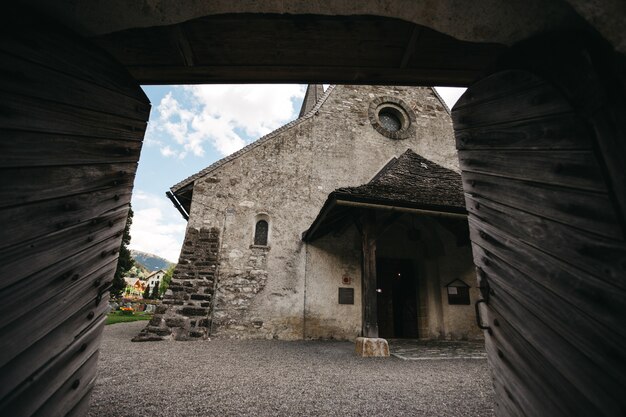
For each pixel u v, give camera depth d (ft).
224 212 28.63
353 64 7.15
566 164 4.17
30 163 4.16
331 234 29.55
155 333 22.99
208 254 26.86
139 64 7.05
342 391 11.33
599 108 3.60
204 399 10.17
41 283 4.35
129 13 5.13
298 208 30.01
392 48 6.67
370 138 34.42
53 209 4.55
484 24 4.99
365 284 20.27
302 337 26.13
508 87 5.41
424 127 36.45
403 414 9.28
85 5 4.87
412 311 30.68
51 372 4.60
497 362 6.17
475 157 6.50
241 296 26.40
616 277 3.45
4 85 3.89
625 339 3.35
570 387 4.18
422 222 30.78
